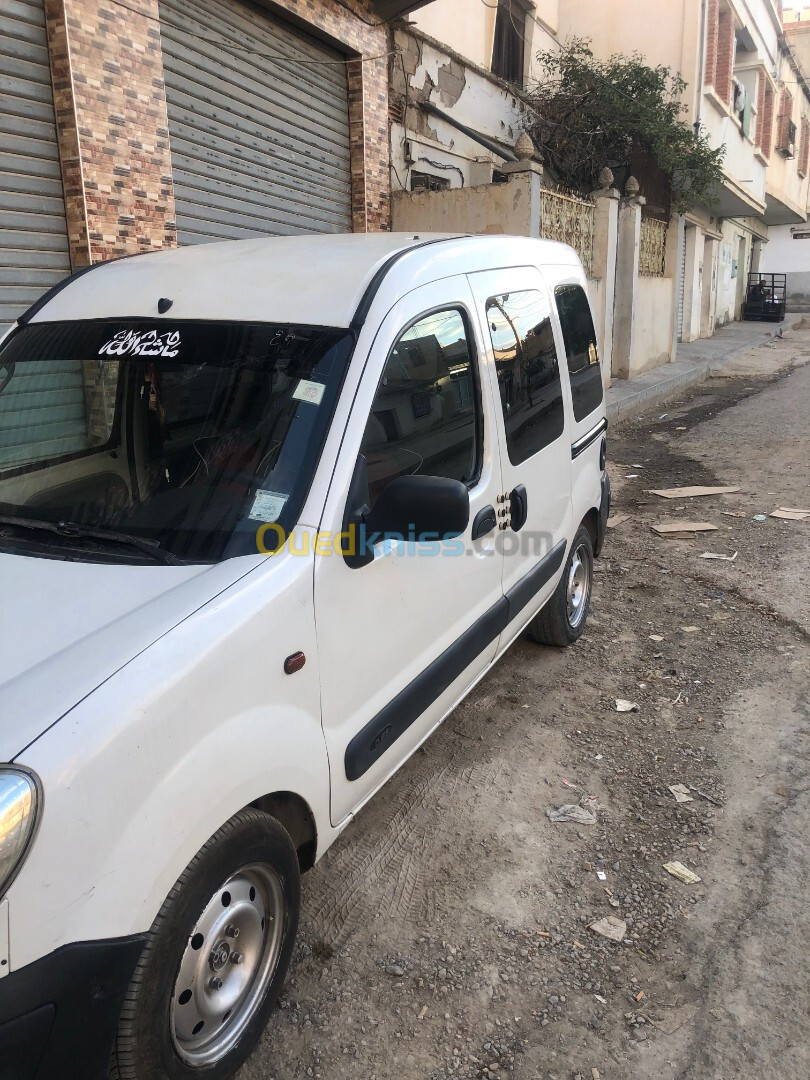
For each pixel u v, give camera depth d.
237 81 7.27
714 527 7.03
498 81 11.66
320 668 2.22
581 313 4.60
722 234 25.06
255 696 2.00
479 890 2.87
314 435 2.31
